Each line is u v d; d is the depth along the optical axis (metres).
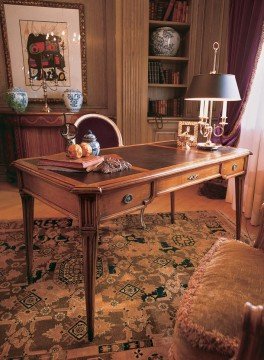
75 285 1.64
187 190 3.46
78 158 1.32
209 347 0.75
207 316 0.80
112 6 3.53
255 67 2.50
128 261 1.90
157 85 3.52
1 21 3.40
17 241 2.15
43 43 3.54
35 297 1.54
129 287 1.63
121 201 1.20
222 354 0.74
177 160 1.56
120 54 3.30
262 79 2.44
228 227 2.44
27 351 1.21
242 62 2.67
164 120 3.61
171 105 3.71
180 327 0.81
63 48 3.58
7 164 3.67
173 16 3.41
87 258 1.14
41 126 3.38
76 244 2.10
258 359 0.49
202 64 3.57
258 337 0.47
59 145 3.52
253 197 2.58
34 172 1.28
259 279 0.93
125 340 1.27
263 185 2.43
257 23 2.45
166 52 3.46
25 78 3.61
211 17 3.41
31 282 1.65
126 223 2.48
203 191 3.27
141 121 3.56
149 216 2.65
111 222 2.50
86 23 3.56
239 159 1.87
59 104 3.76
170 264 1.86
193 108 3.70
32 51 3.54
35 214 2.67
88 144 1.41
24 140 3.38
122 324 1.36
